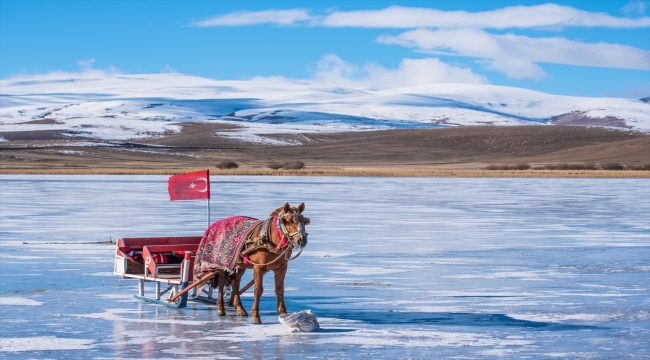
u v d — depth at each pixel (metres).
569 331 10.74
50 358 9.22
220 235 11.53
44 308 12.29
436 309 12.34
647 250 20.31
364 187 58.72
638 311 12.17
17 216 30.28
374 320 11.50
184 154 160.25
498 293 13.82
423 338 10.30
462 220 29.44
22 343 9.94
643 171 110.06
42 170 101.00
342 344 9.95
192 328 10.88
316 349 9.70
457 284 14.80
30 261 17.73
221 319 11.52
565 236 23.84
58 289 14.09
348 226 26.83
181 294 11.98
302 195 46.53
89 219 28.88
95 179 72.81
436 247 20.80
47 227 25.89
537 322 11.34
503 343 10.02
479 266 17.25
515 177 88.19
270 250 10.88
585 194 50.06
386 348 9.75
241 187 57.22
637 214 32.91
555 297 13.42
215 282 11.93
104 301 12.94
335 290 14.14
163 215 30.69
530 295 13.62
